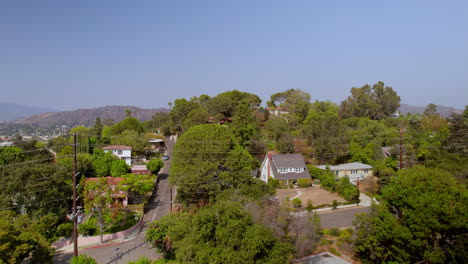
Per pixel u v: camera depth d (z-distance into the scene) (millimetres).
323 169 52625
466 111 66375
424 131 57812
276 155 53438
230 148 41906
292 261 24844
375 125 67250
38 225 30953
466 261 19453
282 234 24828
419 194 21516
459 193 20797
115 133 81438
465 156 41344
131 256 29125
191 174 36219
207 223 18969
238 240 18203
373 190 46688
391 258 22578
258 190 35375
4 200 31922
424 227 20359
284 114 93688
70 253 29906
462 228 20312
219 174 36719
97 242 32500
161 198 46844
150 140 81188
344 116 93125
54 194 34000
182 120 98875
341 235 30859
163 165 63906
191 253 18203
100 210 32750
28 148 55656
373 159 57000
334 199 42938
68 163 43750
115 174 48062
